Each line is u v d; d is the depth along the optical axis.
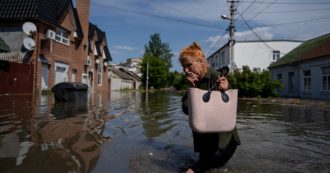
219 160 2.99
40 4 19.27
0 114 7.39
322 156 3.81
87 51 27.56
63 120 6.60
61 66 21.89
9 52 18.41
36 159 3.48
